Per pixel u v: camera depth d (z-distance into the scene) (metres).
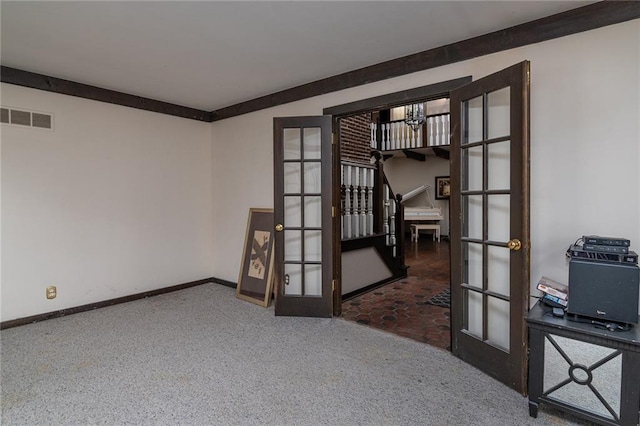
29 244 3.43
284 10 2.28
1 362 2.60
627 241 1.88
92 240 3.86
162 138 4.46
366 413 2.00
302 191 3.60
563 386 1.90
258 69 3.34
